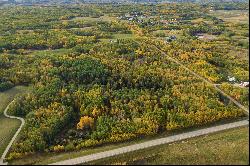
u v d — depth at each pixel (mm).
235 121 184375
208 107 191375
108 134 174750
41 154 165750
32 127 182875
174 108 193000
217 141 168375
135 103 198500
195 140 170000
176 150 162625
